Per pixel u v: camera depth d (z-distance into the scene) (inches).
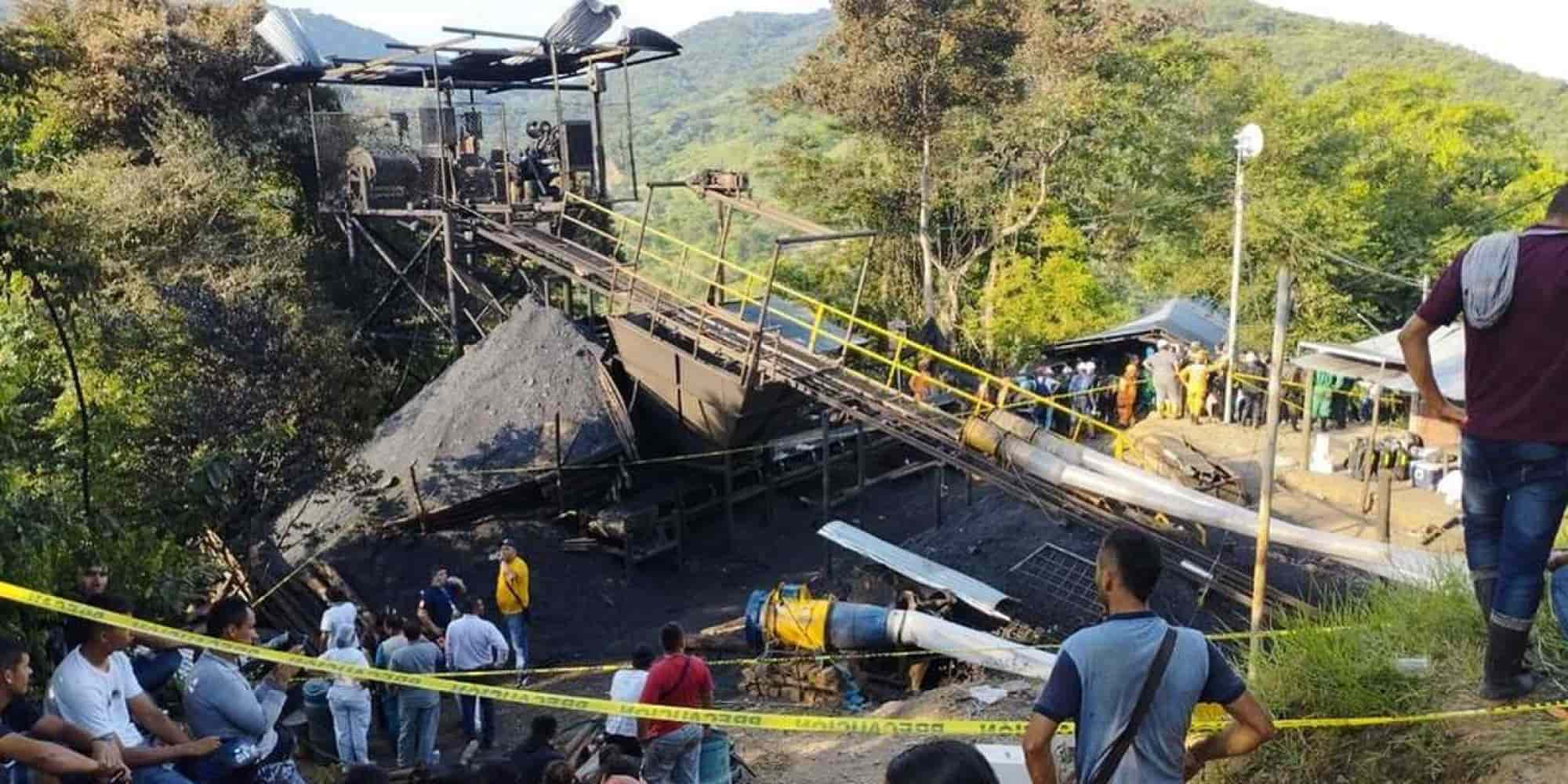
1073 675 130.4
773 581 730.8
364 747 406.3
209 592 519.8
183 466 563.8
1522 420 171.8
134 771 222.2
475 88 1200.2
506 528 734.5
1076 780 132.3
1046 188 1620.3
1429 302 176.2
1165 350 984.9
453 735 503.5
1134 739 128.6
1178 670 129.3
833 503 835.4
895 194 1688.0
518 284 1151.6
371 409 705.6
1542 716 184.7
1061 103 1534.2
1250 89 1850.4
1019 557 581.6
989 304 1616.6
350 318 1063.0
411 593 668.7
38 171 1007.6
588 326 853.8
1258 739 134.9
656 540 745.0
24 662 193.5
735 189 795.4
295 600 637.9
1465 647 211.0
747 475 834.8
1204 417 940.6
